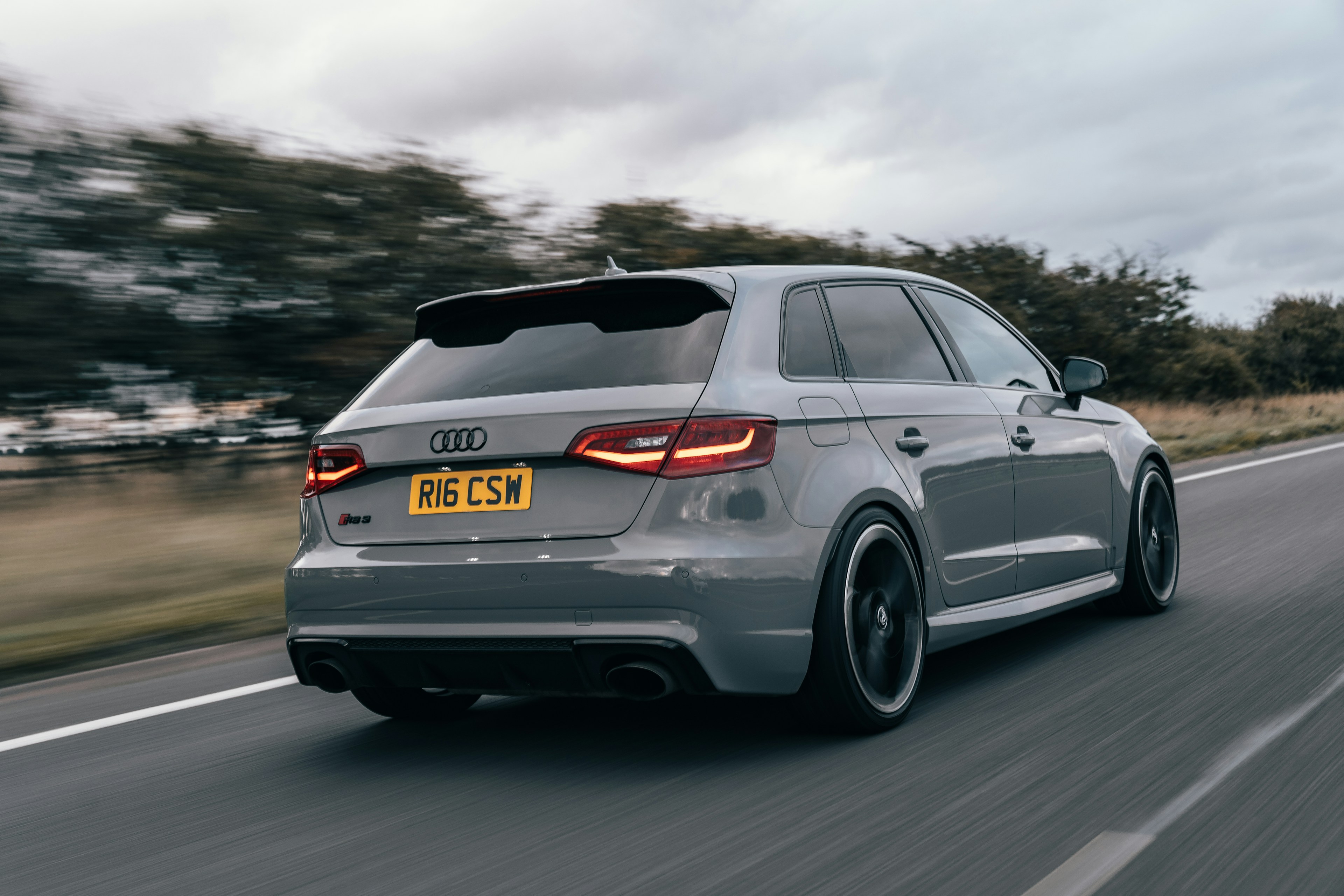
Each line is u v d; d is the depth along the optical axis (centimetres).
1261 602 566
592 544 345
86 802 368
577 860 289
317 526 393
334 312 1088
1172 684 424
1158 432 1900
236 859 308
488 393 377
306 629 389
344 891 280
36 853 324
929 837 289
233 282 1035
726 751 376
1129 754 346
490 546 358
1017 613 462
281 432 1093
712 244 1429
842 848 286
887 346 436
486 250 1197
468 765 381
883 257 1755
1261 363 3850
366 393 411
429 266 1150
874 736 384
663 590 337
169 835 331
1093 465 529
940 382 452
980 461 446
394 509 378
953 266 1995
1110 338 2203
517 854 297
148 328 992
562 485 353
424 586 363
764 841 294
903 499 400
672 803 328
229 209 1027
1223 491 1063
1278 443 1698
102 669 571
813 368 394
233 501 1051
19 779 398
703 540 341
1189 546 762
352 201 1112
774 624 351
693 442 346
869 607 386
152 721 464
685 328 374
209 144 1026
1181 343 2369
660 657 337
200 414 1052
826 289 422
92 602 716
